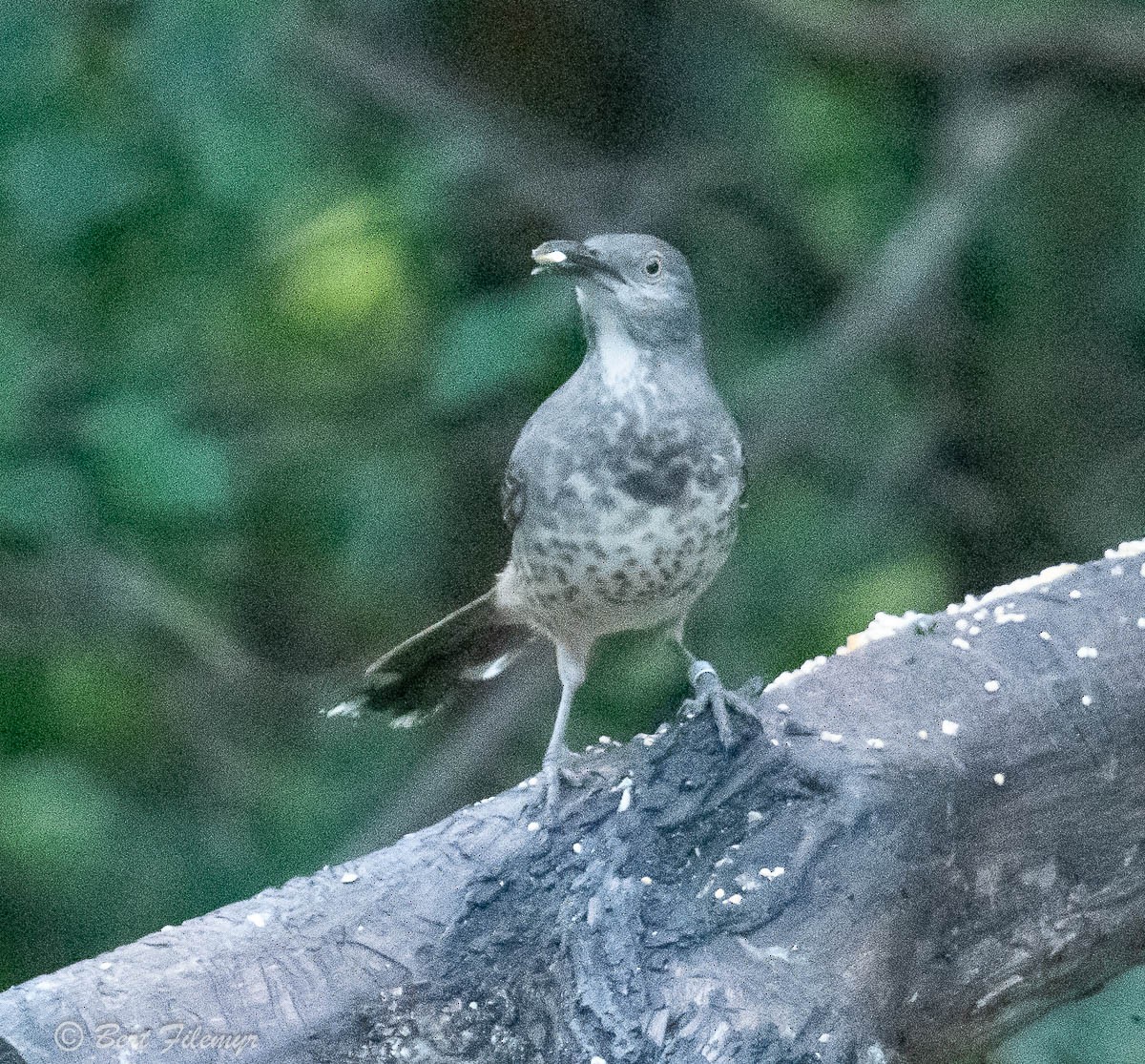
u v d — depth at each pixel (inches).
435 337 469.1
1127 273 526.6
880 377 529.7
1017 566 541.6
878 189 517.3
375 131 499.5
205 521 462.6
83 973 283.0
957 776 311.1
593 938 287.7
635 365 345.7
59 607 472.7
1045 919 321.4
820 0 517.7
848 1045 281.1
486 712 499.8
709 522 347.6
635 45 538.0
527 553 354.0
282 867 484.1
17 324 444.5
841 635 490.6
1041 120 518.3
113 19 437.1
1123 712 324.2
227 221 450.0
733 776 301.4
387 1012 286.8
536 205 515.2
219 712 499.5
